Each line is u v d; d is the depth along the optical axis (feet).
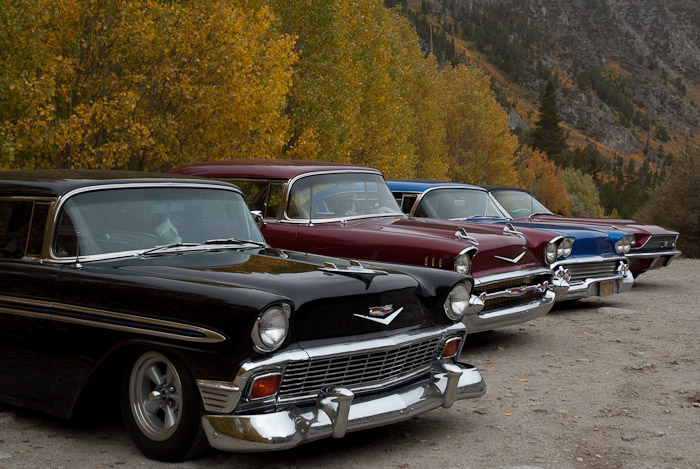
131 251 14.20
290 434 11.53
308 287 12.56
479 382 14.98
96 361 12.81
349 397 12.22
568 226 32.53
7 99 38.60
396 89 100.94
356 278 13.48
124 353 12.97
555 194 339.98
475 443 14.17
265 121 48.26
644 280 45.70
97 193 14.52
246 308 11.42
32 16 36.14
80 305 13.01
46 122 39.09
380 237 21.85
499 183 213.87
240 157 48.47
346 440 14.26
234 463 12.60
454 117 206.08
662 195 78.18
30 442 13.62
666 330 27.63
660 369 21.08
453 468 12.69
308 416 11.98
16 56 37.35
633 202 479.41
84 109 40.50
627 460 13.38
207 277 12.74
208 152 48.44
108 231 14.20
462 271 20.85
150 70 45.42
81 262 13.69
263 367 11.49
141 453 12.96
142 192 15.08
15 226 14.53
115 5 41.93
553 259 24.75
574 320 29.94
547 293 24.47
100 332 12.76
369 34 85.51
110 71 44.55
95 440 13.74
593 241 31.27
